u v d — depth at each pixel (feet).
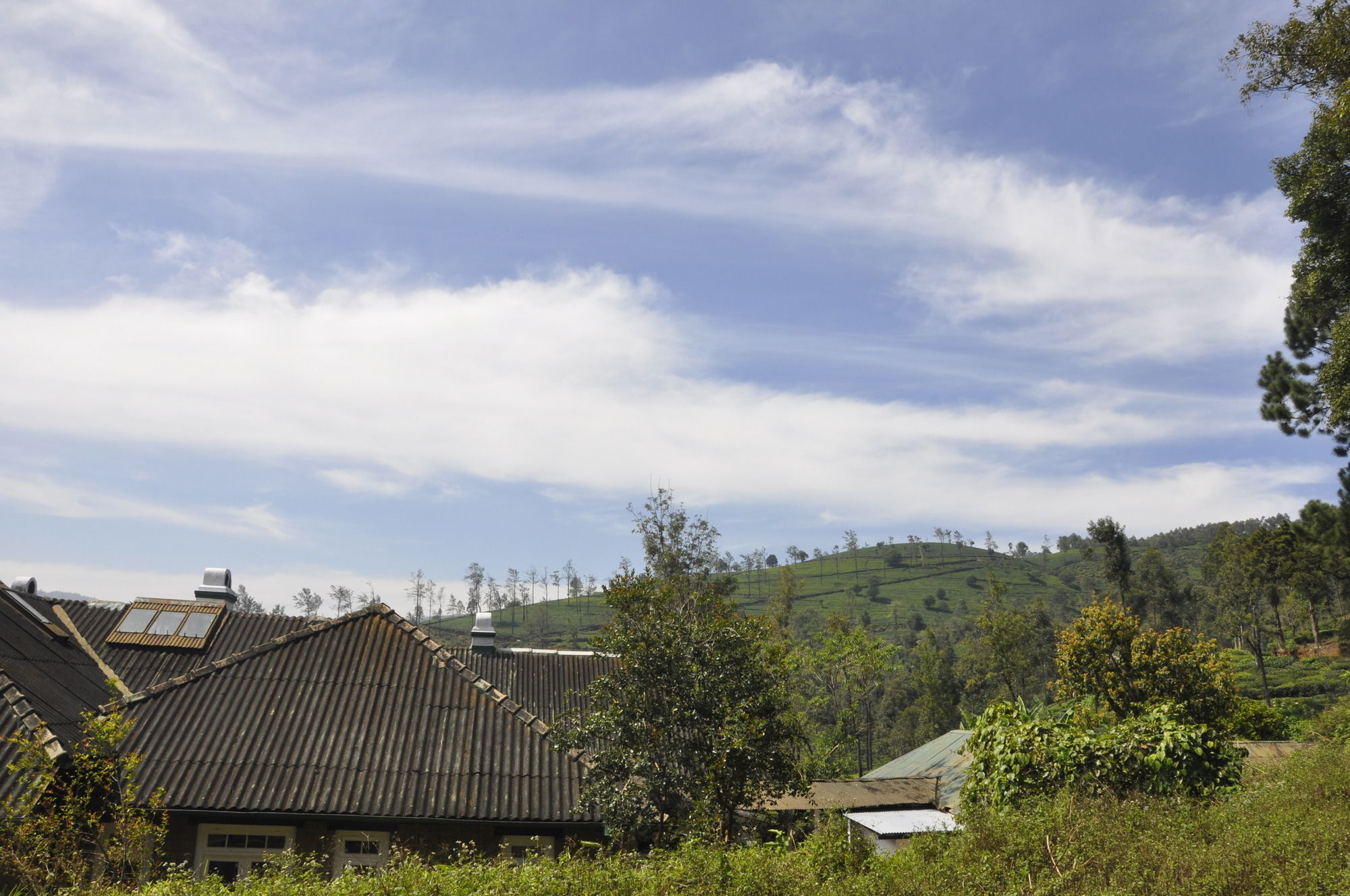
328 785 38.93
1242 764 36.63
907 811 66.49
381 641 48.08
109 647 53.72
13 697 36.63
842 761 128.67
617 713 39.91
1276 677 195.42
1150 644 99.55
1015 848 26.58
